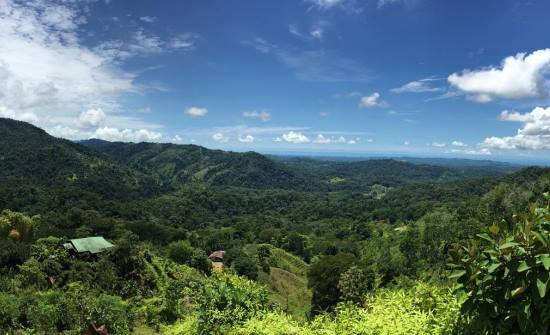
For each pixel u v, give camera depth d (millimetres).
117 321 18375
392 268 54312
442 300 4242
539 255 2824
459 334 3566
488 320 3141
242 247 85375
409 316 4113
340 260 44656
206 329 5957
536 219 3021
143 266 30672
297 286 64250
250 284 7082
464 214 74188
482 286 3090
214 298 6250
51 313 17766
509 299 2996
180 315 20172
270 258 77750
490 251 3059
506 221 3270
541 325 2846
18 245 28375
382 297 4785
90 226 51219
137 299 23922
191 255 50031
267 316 5246
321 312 5117
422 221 89500
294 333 4645
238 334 5270
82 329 17156
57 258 27812
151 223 69812
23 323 17266
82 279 26484
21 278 24375
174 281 28078
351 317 4527
